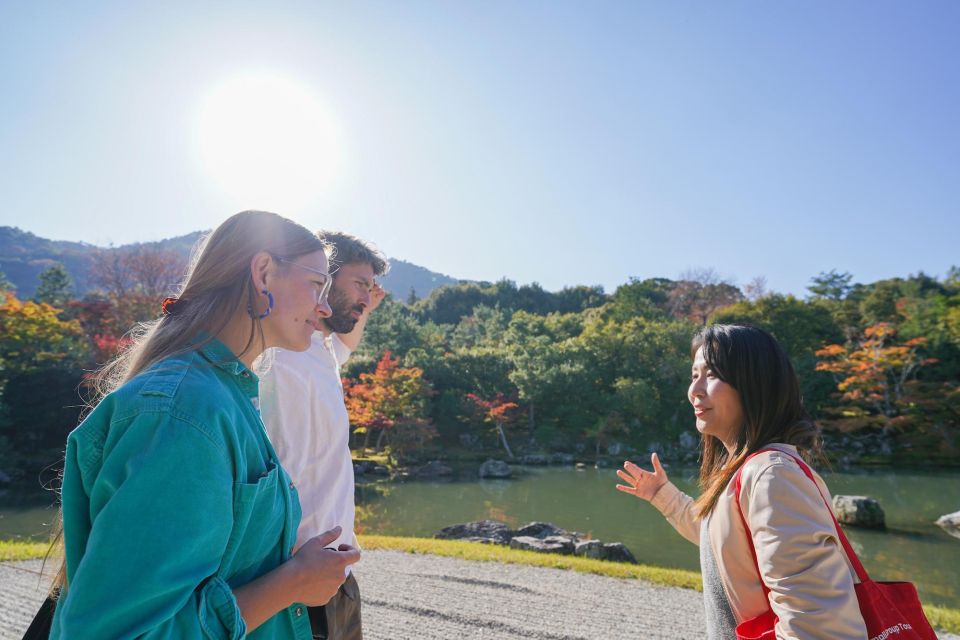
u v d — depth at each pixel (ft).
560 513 55.11
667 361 117.39
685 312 177.58
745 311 128.26
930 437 102.58
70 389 86.99
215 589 3.32
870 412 110.93
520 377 111.24
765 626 4.53
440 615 17.20
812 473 4.65
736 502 4.73
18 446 84.64
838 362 109.91
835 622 4.00
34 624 3.82
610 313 171.01
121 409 3.40
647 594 20.97
